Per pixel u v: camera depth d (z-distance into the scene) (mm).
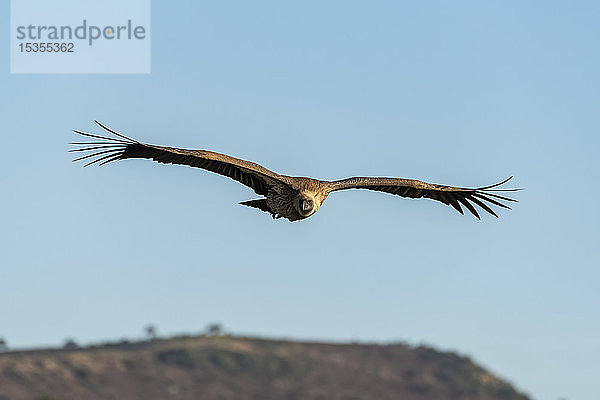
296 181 15445
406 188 16750
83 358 136625
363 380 140125
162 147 14289
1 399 118875
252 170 14992
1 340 137125
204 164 15539
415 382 140000
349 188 15922
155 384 132125
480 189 16672
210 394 131750
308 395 135000
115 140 14781
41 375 128125
